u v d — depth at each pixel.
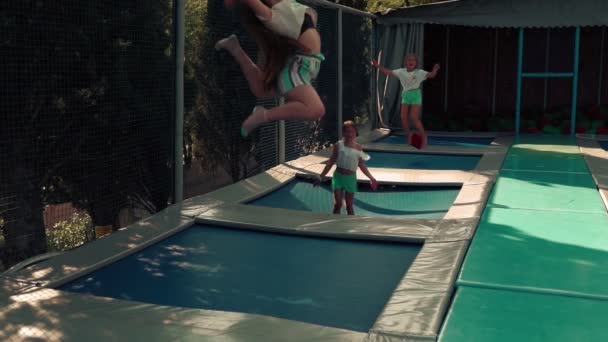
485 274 4.42
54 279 4.39
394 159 10.84
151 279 4.55
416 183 8.41
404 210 7.46
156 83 6.69
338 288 4.36
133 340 3.35
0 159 5.24
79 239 5.80
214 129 7.86
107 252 5.04
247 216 6.22
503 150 11.34
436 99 16.48
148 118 6.56
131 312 3.77
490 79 16.16
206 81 7.66
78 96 5.79
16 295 4.08
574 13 13.02
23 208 5.35
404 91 10.97
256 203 7.44
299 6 3.21
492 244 5.23
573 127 13.99
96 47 5.95
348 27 12.66
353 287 4.38
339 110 12.00
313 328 3.48
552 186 7.96
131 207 6.38
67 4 5.70
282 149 9.59
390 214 7.32
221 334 3.41
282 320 3.61
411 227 5.75
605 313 3.71
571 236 5.50
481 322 3.57
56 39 5.62
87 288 4.36
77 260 4.82
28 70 5.41
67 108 5.70
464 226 5.71
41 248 5.45
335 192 7.17
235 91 8.27
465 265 4.63
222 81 7.96
